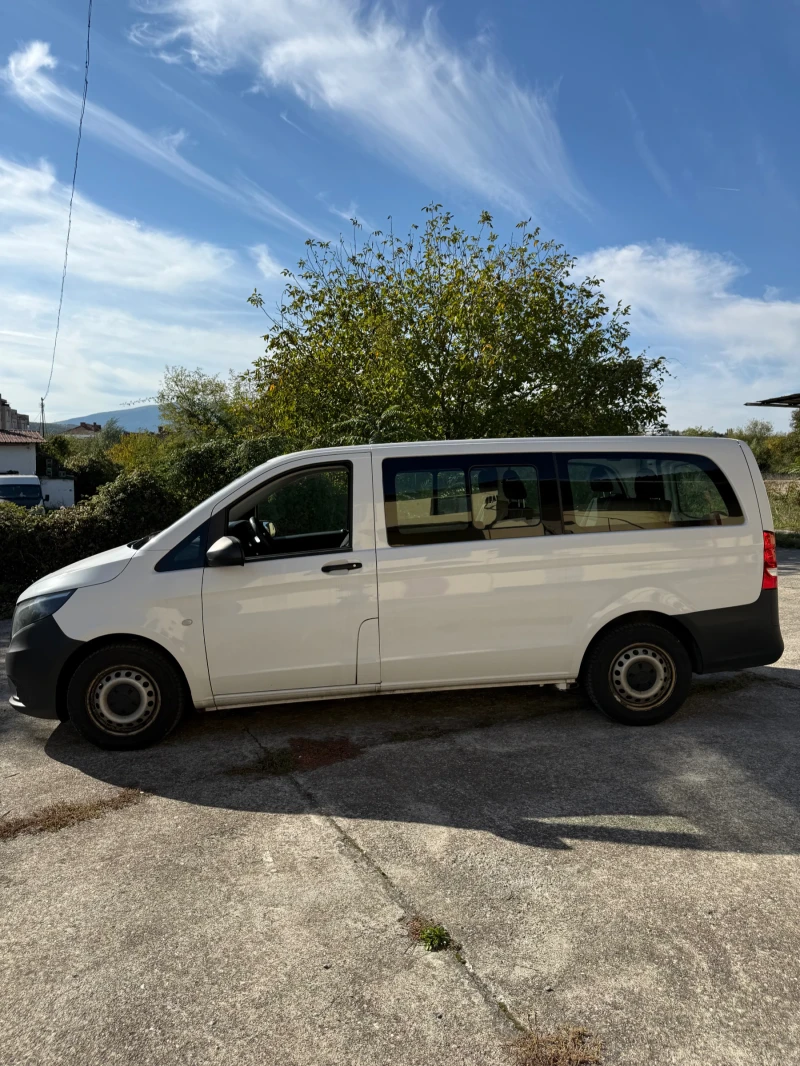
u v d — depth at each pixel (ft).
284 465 15.03
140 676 14.47
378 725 15.62
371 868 10.11
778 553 41.81
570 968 8.01
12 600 30.60
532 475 15.24
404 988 7.78
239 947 8.52
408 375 49.34
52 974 8.13
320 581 14.47
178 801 12.32
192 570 14.44
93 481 131.13
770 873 9.73
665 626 15.71
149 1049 7.04
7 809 12.25
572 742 14.44
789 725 15.26
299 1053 6.95
